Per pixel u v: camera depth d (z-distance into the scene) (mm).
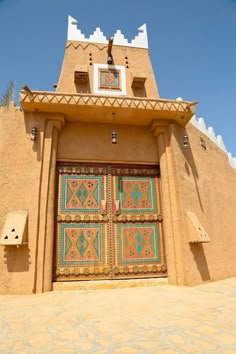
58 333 3098
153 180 7781
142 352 2510
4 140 6789
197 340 2803
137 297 5160
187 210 7043
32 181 6535
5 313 4059
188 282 6375
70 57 8828
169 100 7473
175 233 6836
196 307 4219
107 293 5699
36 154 6781
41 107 7012
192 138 8570
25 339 2912
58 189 7141
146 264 6926
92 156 7527
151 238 7184
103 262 6754
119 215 7227
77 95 7027
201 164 8648
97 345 2705
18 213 6203
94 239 6895
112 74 8852
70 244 6746
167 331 3098
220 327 3213
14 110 7129
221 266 7891
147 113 7473
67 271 6504
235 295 5199
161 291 5754
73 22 9375
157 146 8016
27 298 5273
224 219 9250
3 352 2561
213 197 8844
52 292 5910
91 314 3920
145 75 8930
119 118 7695
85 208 7117
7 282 5738
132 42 9625
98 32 9422
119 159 7676
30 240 6055
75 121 7750
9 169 6555
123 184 7574
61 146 7445
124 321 3521
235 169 11781
